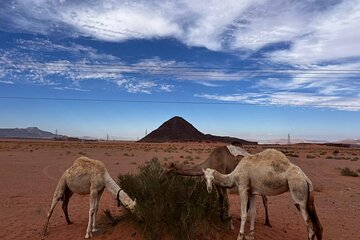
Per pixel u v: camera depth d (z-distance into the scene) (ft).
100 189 32.42
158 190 31.60
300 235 35.86
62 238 32.32
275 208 50.83
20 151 189.78
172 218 29.68
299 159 176.14
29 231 35.29
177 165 33.68
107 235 31.73
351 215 47.78
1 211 44.75
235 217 39.01
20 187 66.03
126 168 109.91
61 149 233.76
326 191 71.00
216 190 32.94
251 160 30.01
